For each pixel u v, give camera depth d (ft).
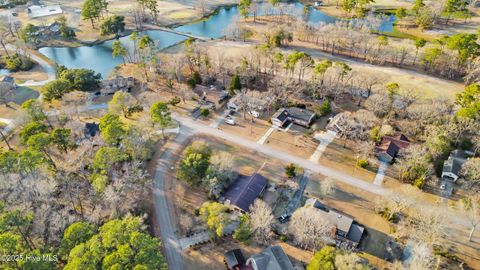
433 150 303.07
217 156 297.53
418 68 489.26
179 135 366.43
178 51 552.41
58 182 286.25
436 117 334.44
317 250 242.58
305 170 317.01
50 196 261.24
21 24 648.79
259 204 255.91
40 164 282.77
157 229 265.34
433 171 300.81
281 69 483.51
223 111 404.77
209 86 447.83
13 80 461.37
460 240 248.52
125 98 381.81
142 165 325.21
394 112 368.07
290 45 574.15
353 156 331.98
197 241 256.32
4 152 310.24
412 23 631.15
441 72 467.52
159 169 322.55
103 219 252.62
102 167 279.69
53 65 534.37
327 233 239.71
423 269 201.36
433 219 239.30
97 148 326.85
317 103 410.31
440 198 281.13
